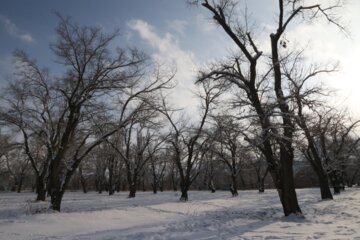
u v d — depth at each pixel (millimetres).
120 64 22719
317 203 26344
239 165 42750
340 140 39281
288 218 18016
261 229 14570
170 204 26953
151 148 52062
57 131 29047
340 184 44375
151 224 16719
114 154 48938
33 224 15664
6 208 24234
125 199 34188
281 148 19047
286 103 18562
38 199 32781
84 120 23781
